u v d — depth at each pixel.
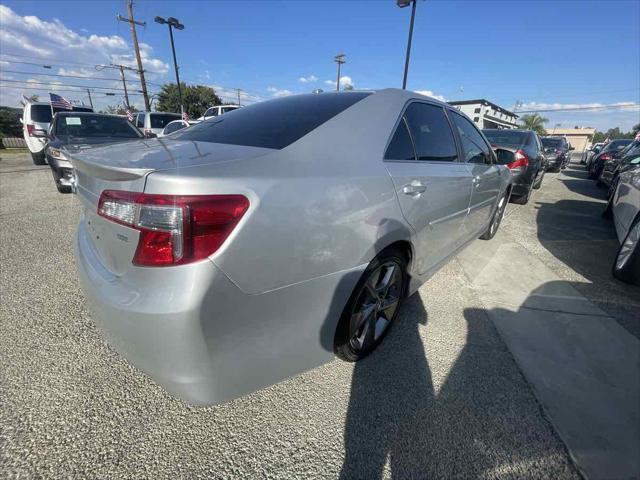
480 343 2.23
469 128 3.00
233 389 1.28
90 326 2.27
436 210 2.22
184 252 1.06
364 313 1.87
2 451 1.42
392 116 1.98
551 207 6.77
